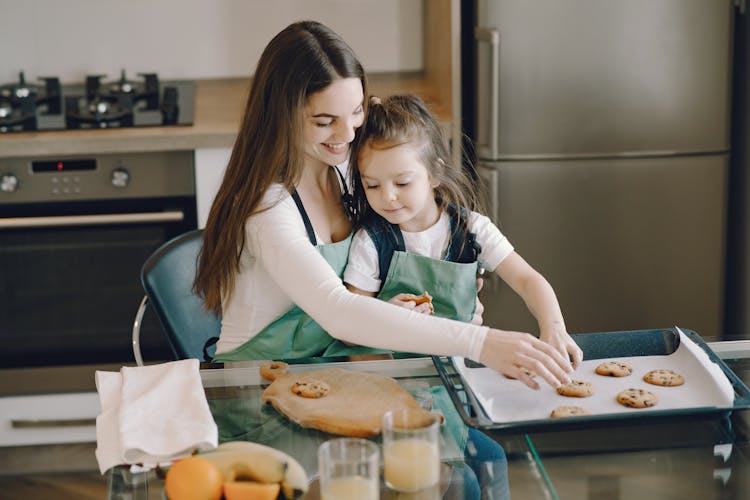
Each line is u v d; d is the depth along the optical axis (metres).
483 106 2.95
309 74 1.62
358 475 1.14
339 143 1.67
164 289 1.83
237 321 1.80
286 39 1.65
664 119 2.95
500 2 2.86
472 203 1.92
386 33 3.42
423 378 1.50
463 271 1.81
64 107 3.07
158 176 2.87
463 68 3.04
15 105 3.04
